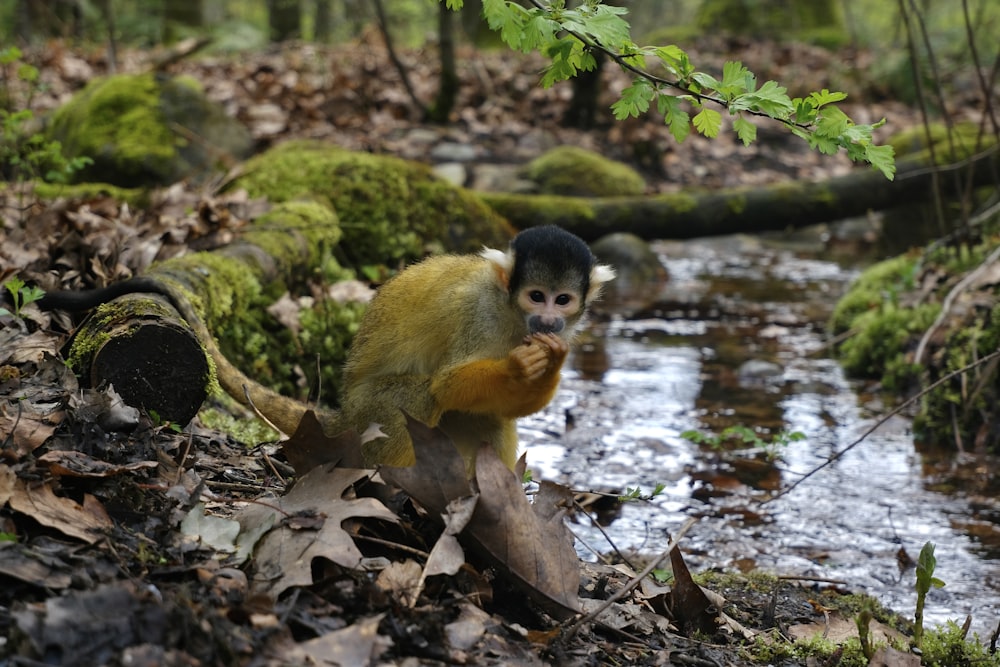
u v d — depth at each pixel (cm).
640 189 1233
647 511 552
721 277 1146
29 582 262
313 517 315
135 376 409
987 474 618
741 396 752
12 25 1644
